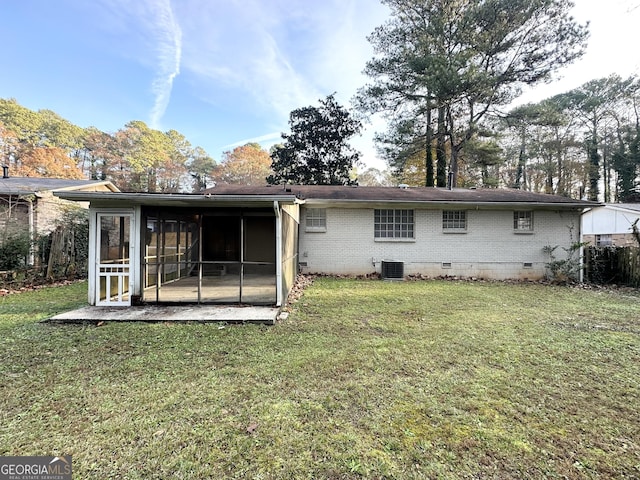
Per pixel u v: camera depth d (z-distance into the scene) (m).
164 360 3.56
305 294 7.48
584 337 4.46
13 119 29.80
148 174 37.34
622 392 2.92
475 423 2.42
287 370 3.32
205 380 3.08
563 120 17.50
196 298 6.65
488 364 3.52
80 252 9.82
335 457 2.04
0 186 11.38
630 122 24.67
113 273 6.04
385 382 3.07
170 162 39.34
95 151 34.72
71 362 3.46
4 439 2.19
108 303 6.01
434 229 10.55
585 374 3.29
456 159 19.61
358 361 3.57
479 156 20.14
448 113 18.81
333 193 11.02
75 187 12.95
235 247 11.78
